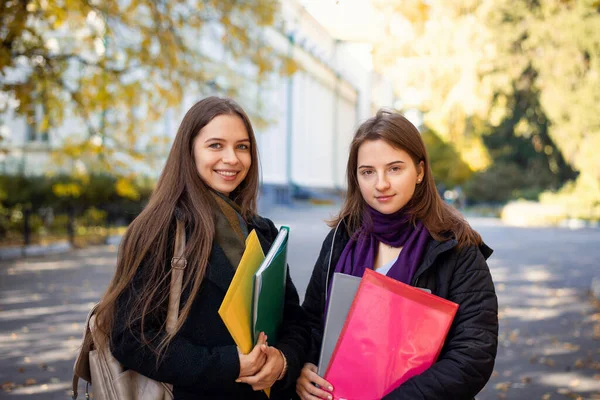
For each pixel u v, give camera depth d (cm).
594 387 460
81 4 780
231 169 188
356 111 6544
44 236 1620
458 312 177
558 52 2042
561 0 1148
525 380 478
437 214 189
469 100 1137
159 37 816
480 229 2614
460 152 4162
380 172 187
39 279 1020
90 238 1720
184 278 174
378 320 169
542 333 657
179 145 188
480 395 441
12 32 716
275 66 920
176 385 170
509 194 4488
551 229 2645
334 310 181
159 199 181
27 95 845
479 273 180
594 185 3103
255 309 162
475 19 995
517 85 2359
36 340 594
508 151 4450
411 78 1015
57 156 1282
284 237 187
